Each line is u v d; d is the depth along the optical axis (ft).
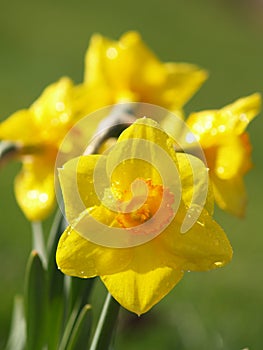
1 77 10.45
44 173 2.24
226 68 14.92
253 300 3.90
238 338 3.24
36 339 1.99
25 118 2.23
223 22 20.34
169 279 1.70
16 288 3.59
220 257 1.68
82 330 1.88
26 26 14.89
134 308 1.69
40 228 2.18
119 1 19.40
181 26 18.62
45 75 11.05
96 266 1.68
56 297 2.02
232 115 1.99
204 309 3.65
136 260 1.70
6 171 6.16
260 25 21.16
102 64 2.50
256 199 6.71
